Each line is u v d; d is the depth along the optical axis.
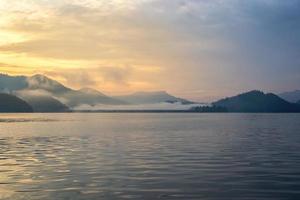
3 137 81.94
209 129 115.81
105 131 105.56
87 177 31.52
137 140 72.56
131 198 24.17
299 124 155.12
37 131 105.94
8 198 24.23
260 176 31.66
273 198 24.12
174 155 47.22
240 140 71.81
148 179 30.47
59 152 51.50
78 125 149.75
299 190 26.27
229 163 39.69
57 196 24.75
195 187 27.30
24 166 38.22
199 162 40.56
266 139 74.25
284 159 42.81
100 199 23.91
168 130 110.38
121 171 34.56
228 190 26.33
